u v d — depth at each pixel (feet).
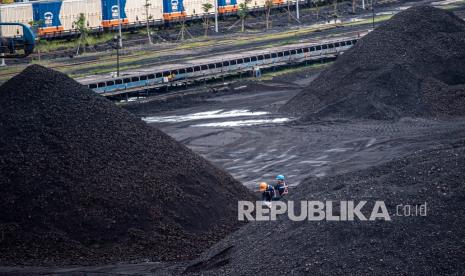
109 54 452.35
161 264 152.76
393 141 255.91
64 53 454.81
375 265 116.98
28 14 445.37
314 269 119.44
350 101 296.10
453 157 147.13
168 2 507.30
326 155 250.37
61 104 186.70
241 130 291.99
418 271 115.14
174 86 377.91
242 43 473.67
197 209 174.09
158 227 166.40
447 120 280.51
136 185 172.86
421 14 332.60
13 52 165.58
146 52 454.81
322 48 428.56
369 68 310.45
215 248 151.53
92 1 476.95
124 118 191.52
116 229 164.04
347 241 123.34
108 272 146.10
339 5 604.08
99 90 349.82
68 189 168.35
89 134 181.37
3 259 156.25
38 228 162.71
